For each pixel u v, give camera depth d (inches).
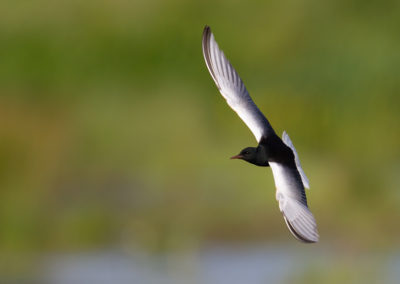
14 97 900.6
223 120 833.5
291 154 278.2
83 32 1066.7
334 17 1051.9
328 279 497.4
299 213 260.2
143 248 601.0
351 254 546.0
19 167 714.2
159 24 1063.6
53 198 701.9
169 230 632.4
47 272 562.6
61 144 764.0
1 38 1052.5
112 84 992.2
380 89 911.0
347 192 682.2
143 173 745.6
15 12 1086.4
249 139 804.6
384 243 581.6
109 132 804.6
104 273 558.3
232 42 1038.4
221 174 716.7
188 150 767.1
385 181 719.1
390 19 1031.0
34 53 1032.8
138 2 1089.4
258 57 1018.7
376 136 837.2
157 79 1000.9
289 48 1028.5
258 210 665.0
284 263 565.6
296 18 1049.5
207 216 664.4
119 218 665.6
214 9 1074.1
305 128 841.5
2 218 634.2
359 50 984.3
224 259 587.2
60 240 633.0
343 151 810.8
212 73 286.8
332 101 891.4
